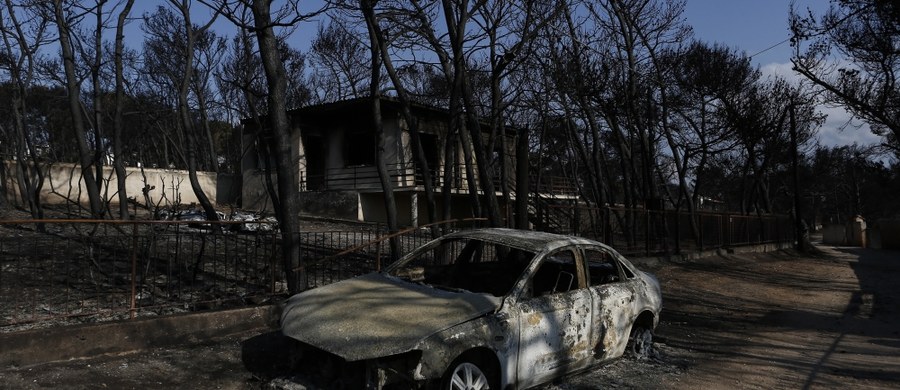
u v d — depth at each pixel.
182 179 22.92
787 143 27.44
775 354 7.23
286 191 7.39
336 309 5.01
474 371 4.55
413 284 5.46
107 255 8.73
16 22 12.38
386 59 10.72
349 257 9.91
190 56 12.95
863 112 16.41
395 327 4.47
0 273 6.73
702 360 6.86
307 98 29.86
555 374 5.27
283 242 7.35
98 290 7.09
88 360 5.26
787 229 28.28
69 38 10.58
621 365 6.33
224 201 24.53
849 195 61.34
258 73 17.94
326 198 21.67
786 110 22.78
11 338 4.92
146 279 7.62
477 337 4.52
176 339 5.90
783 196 53.03
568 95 16.00
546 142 26.88
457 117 11.53
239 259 8.85
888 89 15.73
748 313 10.17
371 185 21.23
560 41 14.47
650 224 16.47
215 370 5.39
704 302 11.02
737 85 20.17
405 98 11.07
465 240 6.08
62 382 4.76
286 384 4.99
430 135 22.17
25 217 14.18
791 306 11.14
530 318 4.98
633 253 15.30
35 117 30.11
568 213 13.50
